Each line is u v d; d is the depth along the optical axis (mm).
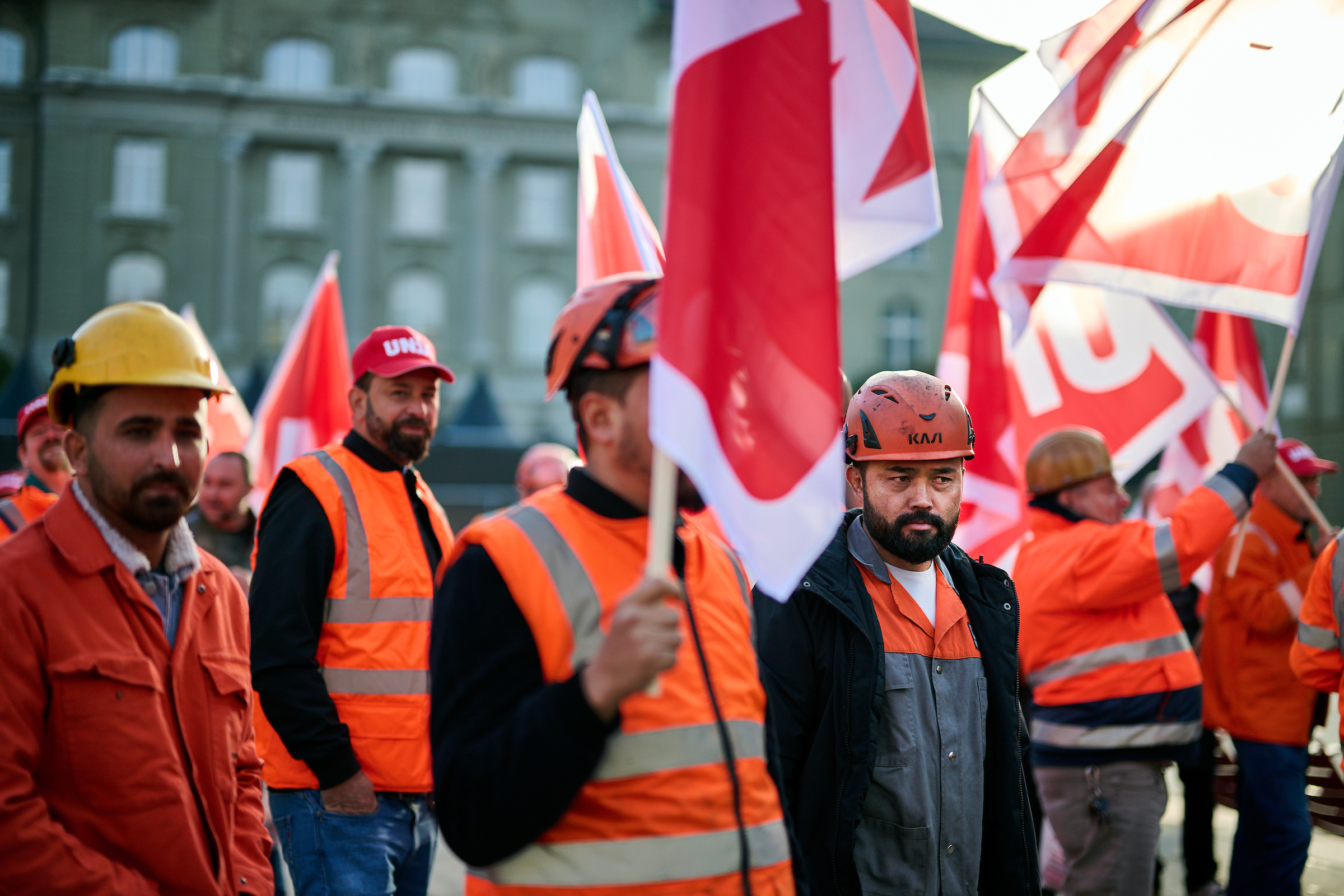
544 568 1680
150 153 34594
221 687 2146
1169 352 4605
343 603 3139
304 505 3150
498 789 1514
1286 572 4289
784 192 1731
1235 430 5285
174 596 2133
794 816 2445
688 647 1737
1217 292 3303
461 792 1551
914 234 2016
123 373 1991
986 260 4406
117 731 1942
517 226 35906
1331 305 21391
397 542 3234
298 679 2973
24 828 1811
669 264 1644
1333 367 21391
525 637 1646
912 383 2523
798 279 1716
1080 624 3588
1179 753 3568
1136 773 3539
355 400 3398
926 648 2527
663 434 1545
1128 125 3295
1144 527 3479
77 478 2072
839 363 1725
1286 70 3340
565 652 1658
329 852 2990
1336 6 3348
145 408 2014
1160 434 4582
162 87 34312
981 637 2594
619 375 1743
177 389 2045
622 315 1736
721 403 1641
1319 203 3340
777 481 1656
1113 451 4637
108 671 1947
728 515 1614
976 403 4441
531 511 1754
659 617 1471
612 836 1631
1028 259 3295
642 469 1736
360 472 3291
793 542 1646
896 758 2441
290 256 34906
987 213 3393
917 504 2465
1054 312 4758
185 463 2043
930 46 34719
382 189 35500
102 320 2053
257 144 35062
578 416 1798
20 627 1896
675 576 1785
